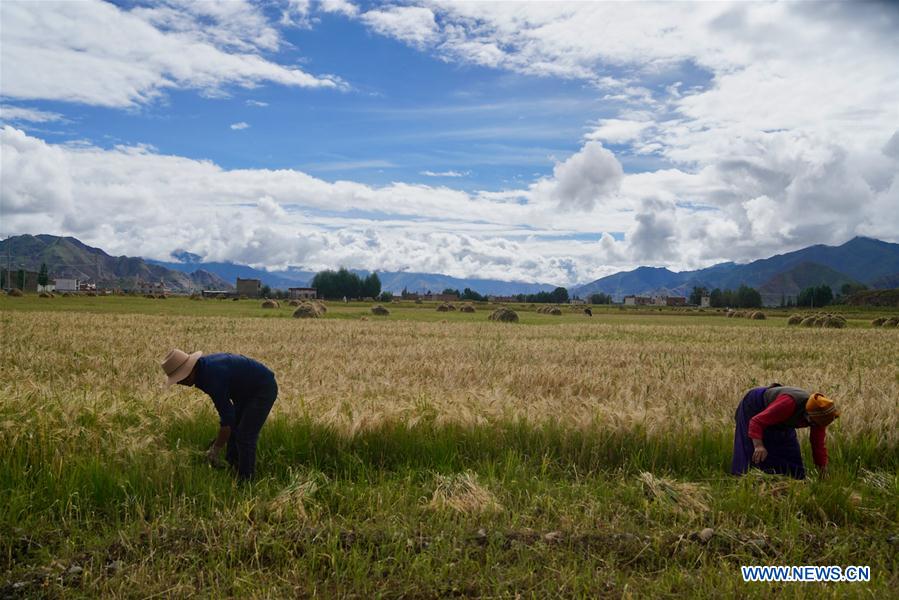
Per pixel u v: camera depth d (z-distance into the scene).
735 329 42.22
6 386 10.03
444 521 5.95
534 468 7.58
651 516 6.23
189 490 6.45
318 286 182.00
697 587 4.89
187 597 4.69
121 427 7.94
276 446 7.85
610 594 4.83
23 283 185.25
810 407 6.64
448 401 9.39
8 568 5.21
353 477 7.39
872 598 4.75
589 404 9.45
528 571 5.09
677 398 11.15
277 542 5.39
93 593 4.78
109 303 76.50
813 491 6.61
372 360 17.80
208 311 57.25
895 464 8.09
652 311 114.38
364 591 4.79
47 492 6.38
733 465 7.48
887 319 55.78
